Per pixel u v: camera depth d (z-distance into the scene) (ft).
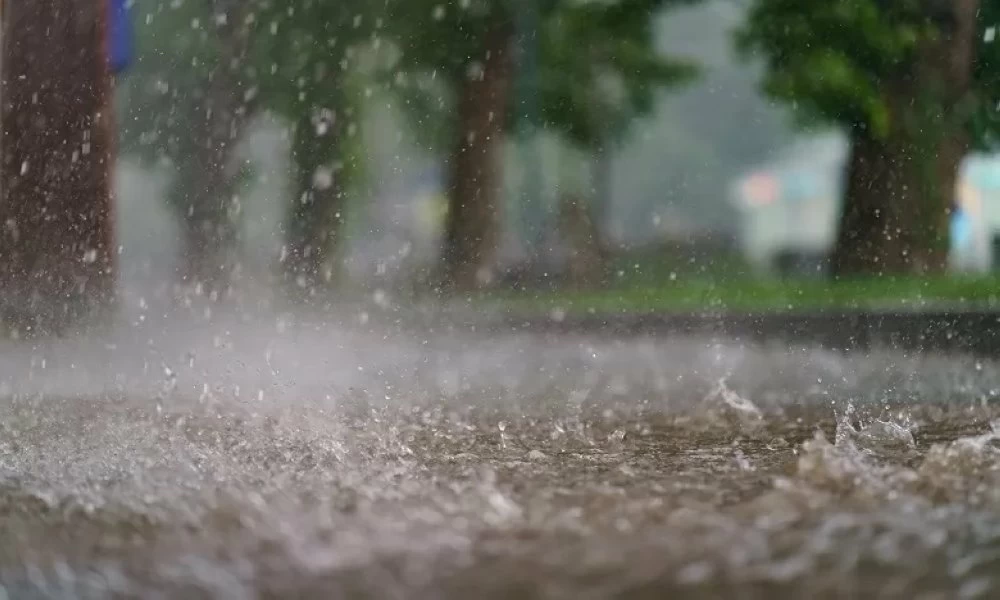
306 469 21.29
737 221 240.94
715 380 40.37
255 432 26.43
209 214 87.10
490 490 18.63
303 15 100.78
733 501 17.74
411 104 113.70
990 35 90.07
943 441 26.23
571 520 16.44
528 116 112.98
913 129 89.97
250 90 97.86
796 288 75.72
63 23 46.96
